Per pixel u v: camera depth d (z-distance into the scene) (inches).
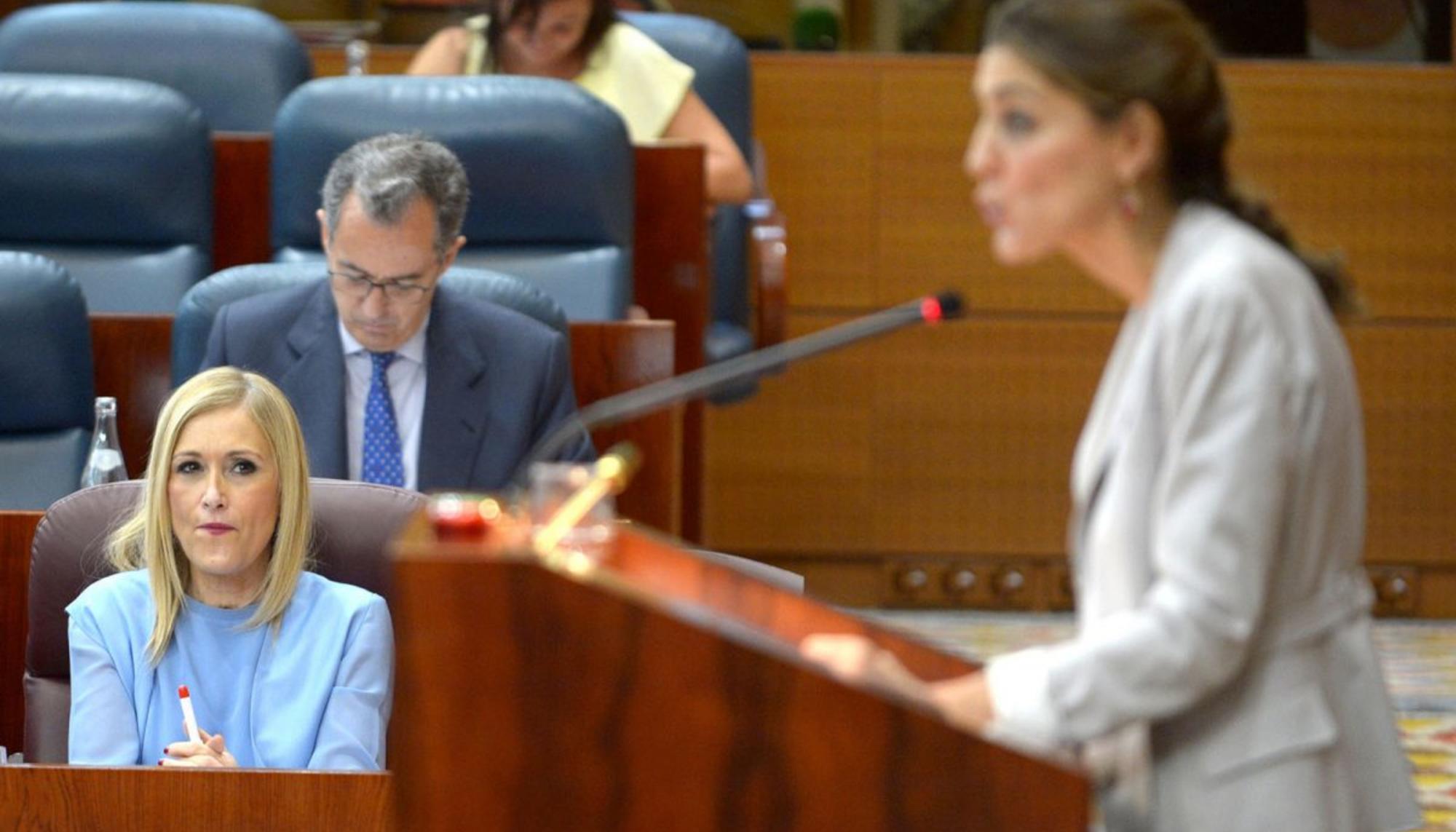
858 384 797.9
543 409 474.9
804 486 800.9
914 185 791.7
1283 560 223.1
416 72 653.9
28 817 312.3
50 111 579.5
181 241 589.6
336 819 312.3
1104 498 226.7
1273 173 784.9
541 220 567.8
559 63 653.9
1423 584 797.2
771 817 201.0
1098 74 222.7
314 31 778.2
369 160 454.9
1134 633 215.0
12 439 499.5
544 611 201.0
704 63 693.9
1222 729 223.5
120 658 372.8
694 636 200.7
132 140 579.2
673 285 602.9
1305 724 221.8
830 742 200.5
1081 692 215.2
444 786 201.6
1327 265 235.9
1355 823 225.5
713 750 201.0
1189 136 227.6
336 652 374.9
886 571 803.4
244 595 377.1
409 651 201.3
